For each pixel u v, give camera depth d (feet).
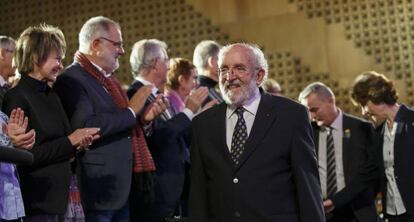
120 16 31.50
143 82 16.74
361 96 17.63
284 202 12.32
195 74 18.57
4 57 15.58
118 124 13.84
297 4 29.45
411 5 28.12
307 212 12.09
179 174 16.51
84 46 14.82
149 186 14.94
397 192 17.17
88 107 13.84
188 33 30.60
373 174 18.11
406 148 17.01
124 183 14.03
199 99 16.47
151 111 15.15
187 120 16.15
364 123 18.63
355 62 28.63
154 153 16.22
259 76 12.92
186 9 30.68
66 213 12.82
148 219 16.03
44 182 12.43
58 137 12.85
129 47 31.19
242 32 29.96
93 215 13.92
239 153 12.50
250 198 12.21
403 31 28.17
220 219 12.46
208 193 12.84
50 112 12.94
